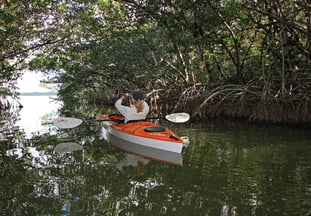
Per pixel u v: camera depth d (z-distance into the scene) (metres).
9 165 5.15
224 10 10.79
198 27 11.93
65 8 11.44
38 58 16.16
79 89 20.33
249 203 3.38
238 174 4.43
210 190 3.81
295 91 9.94
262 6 11.06
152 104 14.52
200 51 13.27
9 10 10.26
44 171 4.76
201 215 3.12
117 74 19.77
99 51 14.74
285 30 10.14
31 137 8.18
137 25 13.62
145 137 6.68
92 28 13.90
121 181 4.23
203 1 10.04
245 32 13.05
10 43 10.61
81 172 4.68
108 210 3.27
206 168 4.79
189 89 12.88
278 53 11.02
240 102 10.92
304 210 3.16
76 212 3.21
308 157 5.37
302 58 11.58
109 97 25.36
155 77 16.27
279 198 3.49
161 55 15.22
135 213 3.18
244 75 13.75
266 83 10.16
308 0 9.34
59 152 6.19
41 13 10.55
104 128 9.52
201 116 11.58
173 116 8.08
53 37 11.56
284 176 4.29
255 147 6.30
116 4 14.48
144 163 5.19
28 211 3.24
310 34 9.30
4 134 8.78
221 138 7.45
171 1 11.18
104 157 5.70
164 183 4.12
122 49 14.37
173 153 5.93
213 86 13.03
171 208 3.29
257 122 10.20
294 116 9.41
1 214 3.16
